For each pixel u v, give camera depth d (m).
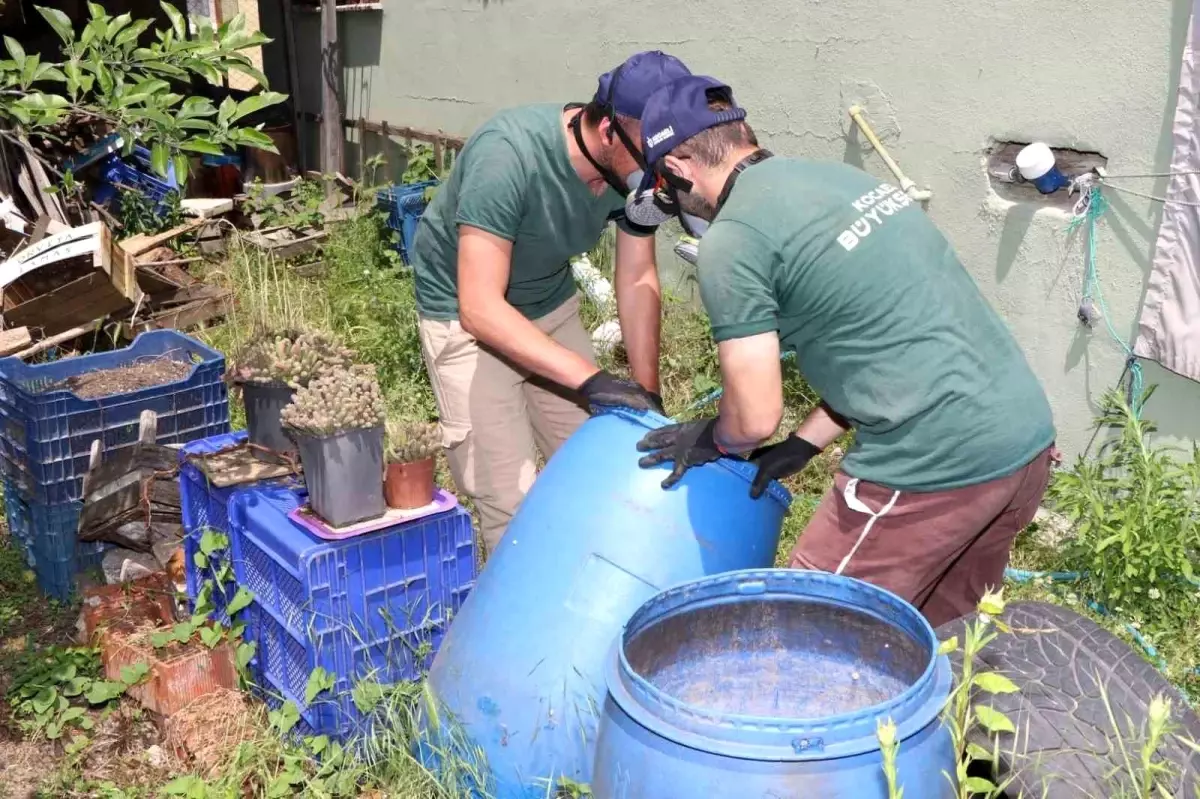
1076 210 4.38
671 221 6.50
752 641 2.61
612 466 2.81
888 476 2.62
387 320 6.49
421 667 3.24
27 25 11.82
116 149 8.34
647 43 6.53
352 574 3.09
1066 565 4.12
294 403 3.10
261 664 3.45
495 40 7.86
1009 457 2.59
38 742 3.45
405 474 3.13
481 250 3.08
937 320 2.54
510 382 3.46
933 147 4.98
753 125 5.89
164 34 2.92
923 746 2.13
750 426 2.54
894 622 2.46
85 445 4.14
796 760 2.03
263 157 9.74
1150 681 2.54
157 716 3.48
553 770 2.73
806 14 5.47
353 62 9.59
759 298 2.48
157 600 3.79
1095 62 4.29
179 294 6.69
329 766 3.07
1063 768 2.35
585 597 2.74
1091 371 4.50
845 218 2.52
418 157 8.46
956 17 4.77
